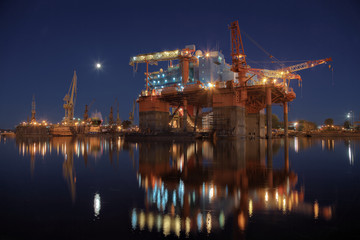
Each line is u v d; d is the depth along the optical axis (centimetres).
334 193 1119
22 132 16588
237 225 745
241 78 8306
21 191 1217
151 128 9956
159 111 10212
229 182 1381
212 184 1335
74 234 692
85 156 3036
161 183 1381
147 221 791
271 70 9875
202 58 13300
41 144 6081
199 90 8550
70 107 18175
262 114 9738
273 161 2359
